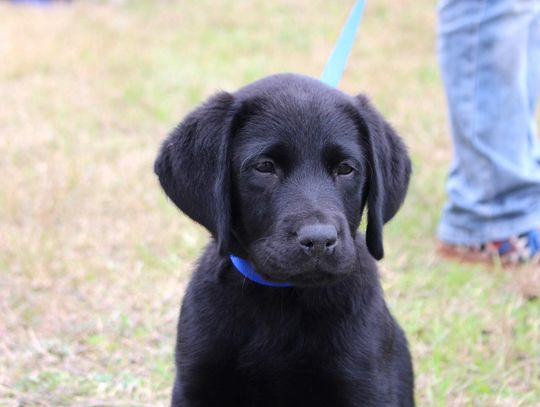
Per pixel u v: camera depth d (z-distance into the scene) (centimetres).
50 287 504
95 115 841
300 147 305
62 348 436
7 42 1091
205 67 1027
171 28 1258
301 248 287
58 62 1027
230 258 328
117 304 483
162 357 430
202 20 1302
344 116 318
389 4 1370
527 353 434
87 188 646
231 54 1101
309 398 329
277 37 1193
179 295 490
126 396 400
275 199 301
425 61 1062
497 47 493
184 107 869
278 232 295
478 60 500
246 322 323
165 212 613
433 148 744
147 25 1268
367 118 324
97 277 515
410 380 366
